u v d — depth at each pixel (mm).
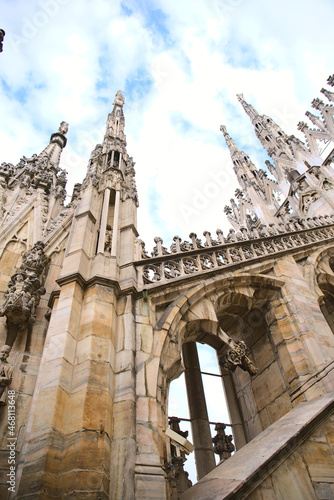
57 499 3988
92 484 4082
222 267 9508
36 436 4461
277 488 4371
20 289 7164
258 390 9352
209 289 8844
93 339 5723
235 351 7973
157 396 5961
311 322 9305
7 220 11188
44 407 4746
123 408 5207
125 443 4777
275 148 33156
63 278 6785
